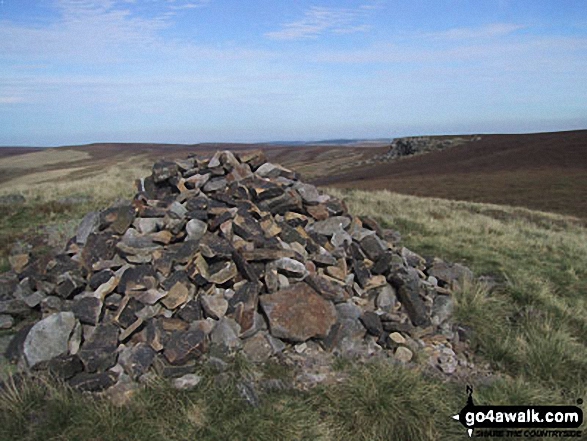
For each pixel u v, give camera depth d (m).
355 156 99.94
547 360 4.84
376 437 3.71
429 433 3.71
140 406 3.75
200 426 3.64
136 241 5.46
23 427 3.54
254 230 5.81
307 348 4.84
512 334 5.65
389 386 4.11
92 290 5.00
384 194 19.08
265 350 4.62
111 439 3.43
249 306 4.84
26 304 5.19
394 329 5.26
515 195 33.25
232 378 4.15
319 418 3.87
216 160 7.29
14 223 10.42
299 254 5.77
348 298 5.58
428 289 6.28
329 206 7.34
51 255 5.88
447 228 11.10
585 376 4.76
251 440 3.49
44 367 4.12
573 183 37.09
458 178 46.47
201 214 5.94
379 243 6.66
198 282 5.08
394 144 92.12
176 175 7.20
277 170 7.58
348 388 4.14
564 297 7.17
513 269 8.13
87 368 4.12
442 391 4.26
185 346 4.32
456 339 5.51
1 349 4.56
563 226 17.02
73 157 86.31
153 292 4.80
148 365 4.23
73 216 10.90
